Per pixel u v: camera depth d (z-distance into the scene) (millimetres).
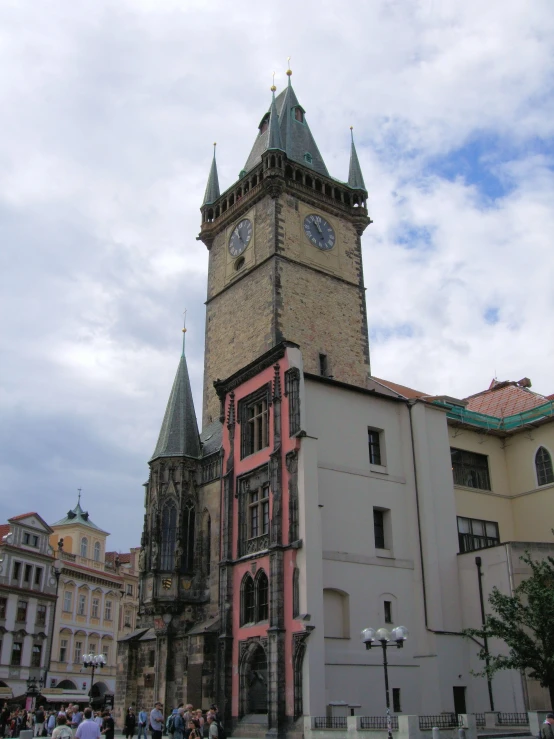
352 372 66250
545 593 35844
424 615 46531
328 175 76062
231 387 53875
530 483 57594
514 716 41281
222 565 49188
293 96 80125
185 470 56875
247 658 45188
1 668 80375
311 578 41688
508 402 64312
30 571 87562
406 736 32094
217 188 77375
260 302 64688
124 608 107500
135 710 53438
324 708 39750
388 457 50094
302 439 44625
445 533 49750
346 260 70750
